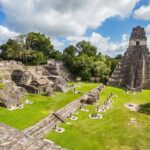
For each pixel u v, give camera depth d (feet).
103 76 342.85
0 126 38.27
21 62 328.49
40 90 214.90
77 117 151.84
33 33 391.86
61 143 105.40
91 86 283.38
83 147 103.50
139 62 317.83
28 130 110.63
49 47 409.28
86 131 125.39
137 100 223.92
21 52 344.28
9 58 351.25
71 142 107.76
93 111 169.48
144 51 328.49
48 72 293.02
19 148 32.83
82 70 345.31
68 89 246.88
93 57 381.19
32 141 35.35
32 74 242.17
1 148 31.78
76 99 197.26
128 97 236.63
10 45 362.12
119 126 136.67
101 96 231.30
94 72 348.59
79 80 343.87
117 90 275.39
